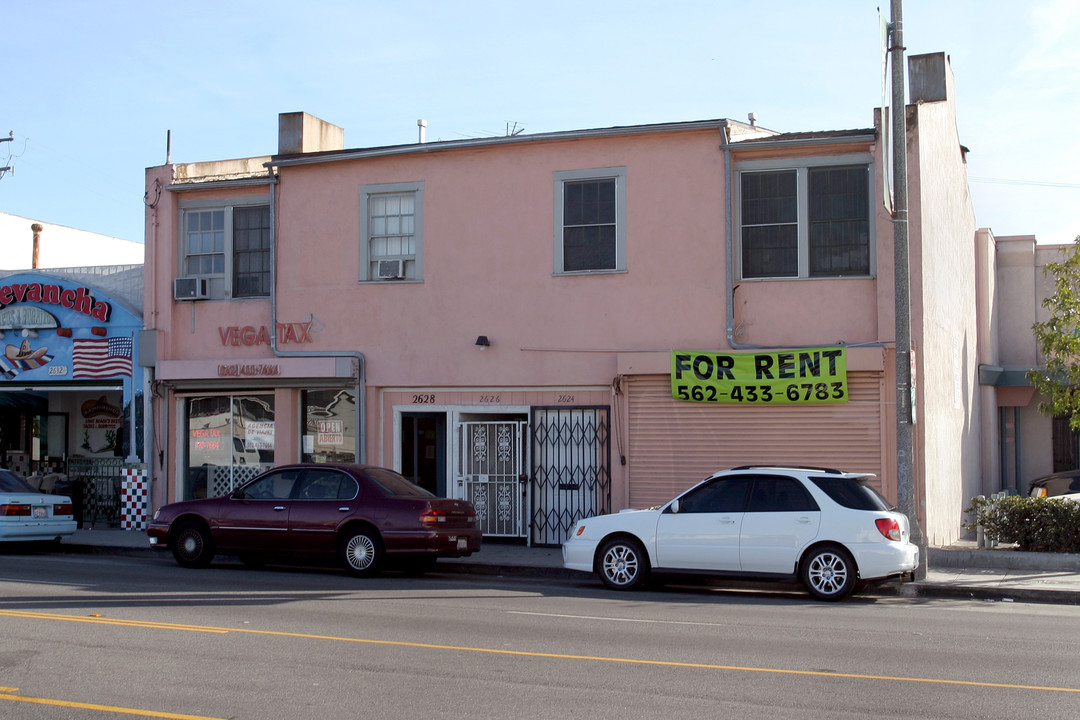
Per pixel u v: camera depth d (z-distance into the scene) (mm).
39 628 10070
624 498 17953
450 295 19312
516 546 18656
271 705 7121
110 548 18781
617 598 13156
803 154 17531
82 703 7172
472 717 6820
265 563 17234
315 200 20234
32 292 22391
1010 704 7203
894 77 14727
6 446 25844
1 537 17500
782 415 17234
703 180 17938
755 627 10555
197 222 21344
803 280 17422
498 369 18953
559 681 7852
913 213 17062
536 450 18688
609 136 18328
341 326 19969
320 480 15688
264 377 20141
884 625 10797
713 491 13789
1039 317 27516
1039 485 20547
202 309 21016
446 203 19406
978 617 11539
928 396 17234
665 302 18047
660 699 7301
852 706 7125
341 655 8812
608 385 18312
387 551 14922
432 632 10008
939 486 18234
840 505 13086
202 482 21188
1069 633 10320
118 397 25125
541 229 18812
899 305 14539
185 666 8352
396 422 19703
